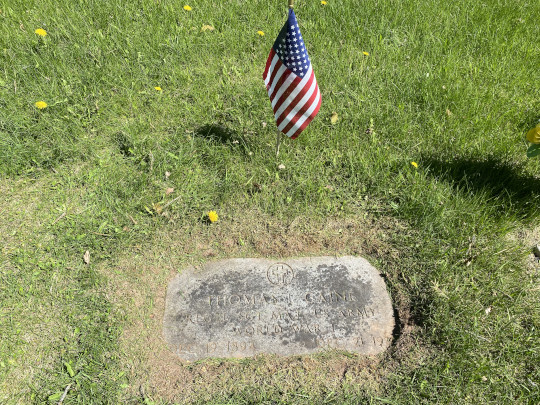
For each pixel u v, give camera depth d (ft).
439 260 3.64
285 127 3.89
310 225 3.93
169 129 4.66
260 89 5.05
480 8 6.62
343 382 3.07
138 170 4.27
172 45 5.51
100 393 2.95
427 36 5.91
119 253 3.67
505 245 3.76
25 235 3.71
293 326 3.31
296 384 3.06
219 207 4.03
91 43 5.44
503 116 4.84
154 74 5.22
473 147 4.50
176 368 3.12
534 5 6.76
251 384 3.04
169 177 4.21
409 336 3.28
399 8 6.41
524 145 4.54
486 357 3.13
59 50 5.26
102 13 5.97
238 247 3.79
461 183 4.19
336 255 3.75
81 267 3.56
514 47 5.92
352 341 3.26
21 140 4.33
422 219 3.88
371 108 4.86
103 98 4.88
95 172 4.17
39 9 5.97
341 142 4.55
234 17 6.07
